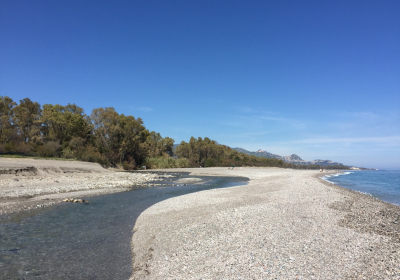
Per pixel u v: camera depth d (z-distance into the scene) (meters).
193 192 24.34
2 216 13.08
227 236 9.73
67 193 21.25
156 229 11.23
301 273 6.61
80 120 60.53
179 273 6.86
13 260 8.02
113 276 7.10
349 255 7.86
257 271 6.75
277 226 11.03
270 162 128.88
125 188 26.58
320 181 37.03
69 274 7.18
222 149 109.12
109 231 11.33
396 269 6.82
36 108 64.19
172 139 112.75
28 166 30.22
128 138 67.69
